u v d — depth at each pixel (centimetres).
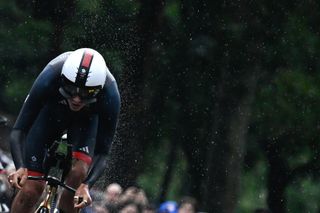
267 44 4509
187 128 4850
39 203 2103
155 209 3266
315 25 4653
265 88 4975
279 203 5041
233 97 4388
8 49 4641
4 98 4809
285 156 5122
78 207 1903
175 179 5619
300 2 4562
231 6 4422
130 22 4394
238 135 4375
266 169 5522
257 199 6072
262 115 5053
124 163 3869
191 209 3072
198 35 4491
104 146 2016
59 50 4509
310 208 5600
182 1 4522
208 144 4572
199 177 4809
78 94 1922
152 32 4394
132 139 4062
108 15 4403
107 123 2005
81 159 1969
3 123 2730
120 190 2959
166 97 4703
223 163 4353
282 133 5119
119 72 4322
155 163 5284
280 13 4488
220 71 4447
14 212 1989
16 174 1917
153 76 4553
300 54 4712
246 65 4406
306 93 4994
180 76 4628
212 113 4534
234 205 4344
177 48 4531
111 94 1988
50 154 1983
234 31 4422
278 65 4694
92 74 1916
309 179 5459
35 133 1983
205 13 4488
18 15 4622
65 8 4450
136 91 4300
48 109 1992
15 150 1944
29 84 4759
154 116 4691
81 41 4444
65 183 1975
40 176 1961
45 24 4569
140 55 4359
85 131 1989
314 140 5138
